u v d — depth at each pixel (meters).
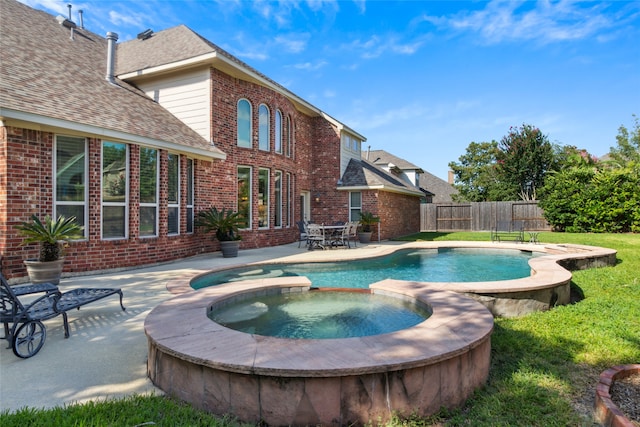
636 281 7.60
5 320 3.63
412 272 9.75
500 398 3.10
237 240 10.90
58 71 9.25
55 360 3.65
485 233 21.45
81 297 4.69
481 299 5.61
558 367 3.70
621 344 4.27
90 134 7.80
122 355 3.79
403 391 2.74
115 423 2.47
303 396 2.61
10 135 6.75
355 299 6.03
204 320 3.86
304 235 14.99
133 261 8.70
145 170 9.22
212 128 11.41
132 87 12.10
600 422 2.76
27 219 6.97
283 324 4.91
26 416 2.54
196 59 11.12
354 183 17.50
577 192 19.25
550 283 5.95
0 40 8.80
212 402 2.79
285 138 14.98
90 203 7.92
